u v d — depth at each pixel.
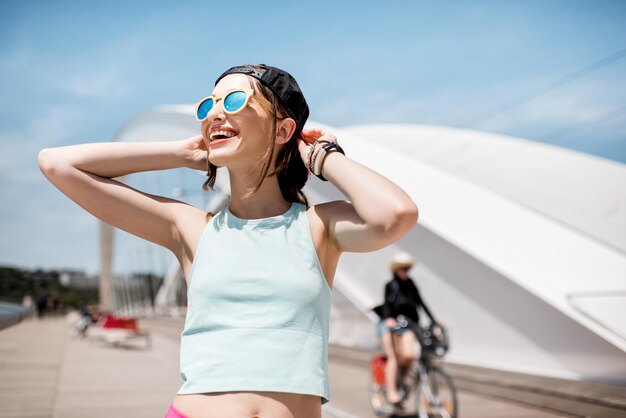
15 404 6.60
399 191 1.27
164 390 7.92
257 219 1.42
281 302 1.32
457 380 8.56
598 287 7.50
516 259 8.52
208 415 1.28
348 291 13.05
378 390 6.53
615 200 13.47
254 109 1.40
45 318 42.78
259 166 1.44
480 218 9.65
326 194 13.08
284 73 1.46
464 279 9.30
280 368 1.28
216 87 1.48
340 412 6.64
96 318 20.89
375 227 1.25
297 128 1.49
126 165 1.55
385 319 6.10
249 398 1.27
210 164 1.58
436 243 9.90
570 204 14.58
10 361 11.00
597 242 8.59
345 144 13.27
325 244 1.42
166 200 1.57
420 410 5.98
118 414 6.19
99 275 65.50
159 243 1.60
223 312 1.33
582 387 6.45
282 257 1.36
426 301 10.10
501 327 8.52
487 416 6.29
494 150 18.33
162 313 40.50
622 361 6.65
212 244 1.41
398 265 6.07
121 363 11.45
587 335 7.09
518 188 16.09
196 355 1.34
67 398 7.07
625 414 5.76
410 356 5.91
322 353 1.36
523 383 7.30
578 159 15.26
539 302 7.79
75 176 1.51
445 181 10.85
